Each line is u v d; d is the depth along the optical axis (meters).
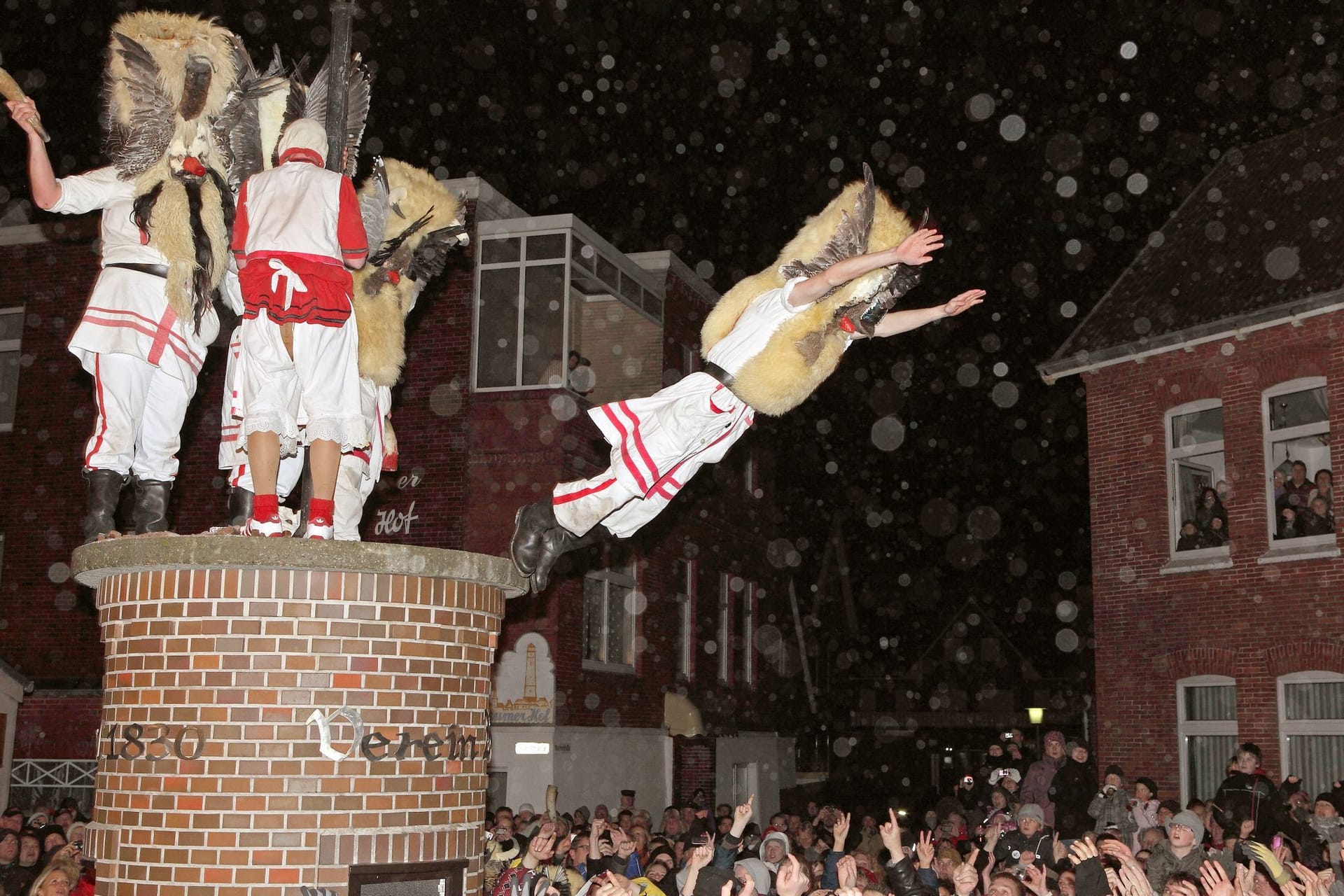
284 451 5.77
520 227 18.64
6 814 11.25
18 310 19.66
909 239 5.40
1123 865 7.21
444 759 5.53
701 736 21.55
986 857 10.43
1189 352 17.77
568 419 17.97
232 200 6.16
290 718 5.21
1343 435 15.78
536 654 17.53
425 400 18.41
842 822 8.83
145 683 5.32
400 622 5.45
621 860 10.55
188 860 5.11
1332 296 15.77
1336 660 15.46
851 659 45.03
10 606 18.81
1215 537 17.28
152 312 6.01
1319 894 6.73
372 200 6.39
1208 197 20.64
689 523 22.48
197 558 5.23
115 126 6.00
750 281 5.90
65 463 18.98
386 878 5.27
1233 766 13.04
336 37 6.14
